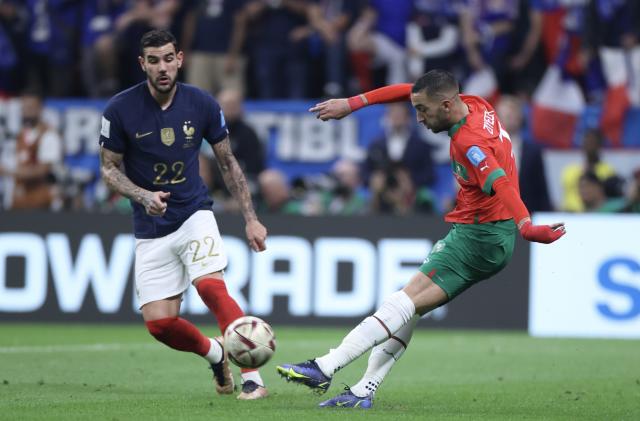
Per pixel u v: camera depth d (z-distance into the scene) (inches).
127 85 2461.9
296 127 2346.2
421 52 2362.2
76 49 2477.9
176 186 1020.5
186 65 2417.6
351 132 2338.8
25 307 1969.7
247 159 2172.7
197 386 1170.6
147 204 971.3
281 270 1950.1
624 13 2386.8
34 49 2481.5
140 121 1007.0
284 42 2381.9
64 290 1963.6
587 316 1889.8
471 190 947.3
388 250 1941.4
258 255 1952.5
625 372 1371.8
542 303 1908.2
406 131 2212.1
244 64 2404.0
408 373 1347.2
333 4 2402.8
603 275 1887.3
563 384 1238.9
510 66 2395.4
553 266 1908.2
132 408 956.6
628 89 2372.0
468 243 951.0
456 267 953.5
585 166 2175.2
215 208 2116.1
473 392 1153.4
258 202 2139.5
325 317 1940.2
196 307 1939.0
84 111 2369.6
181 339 1035.3
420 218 1941.4
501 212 945.5
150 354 1499.8
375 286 1940.2
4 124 2345.0
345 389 984.3
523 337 1838.1
